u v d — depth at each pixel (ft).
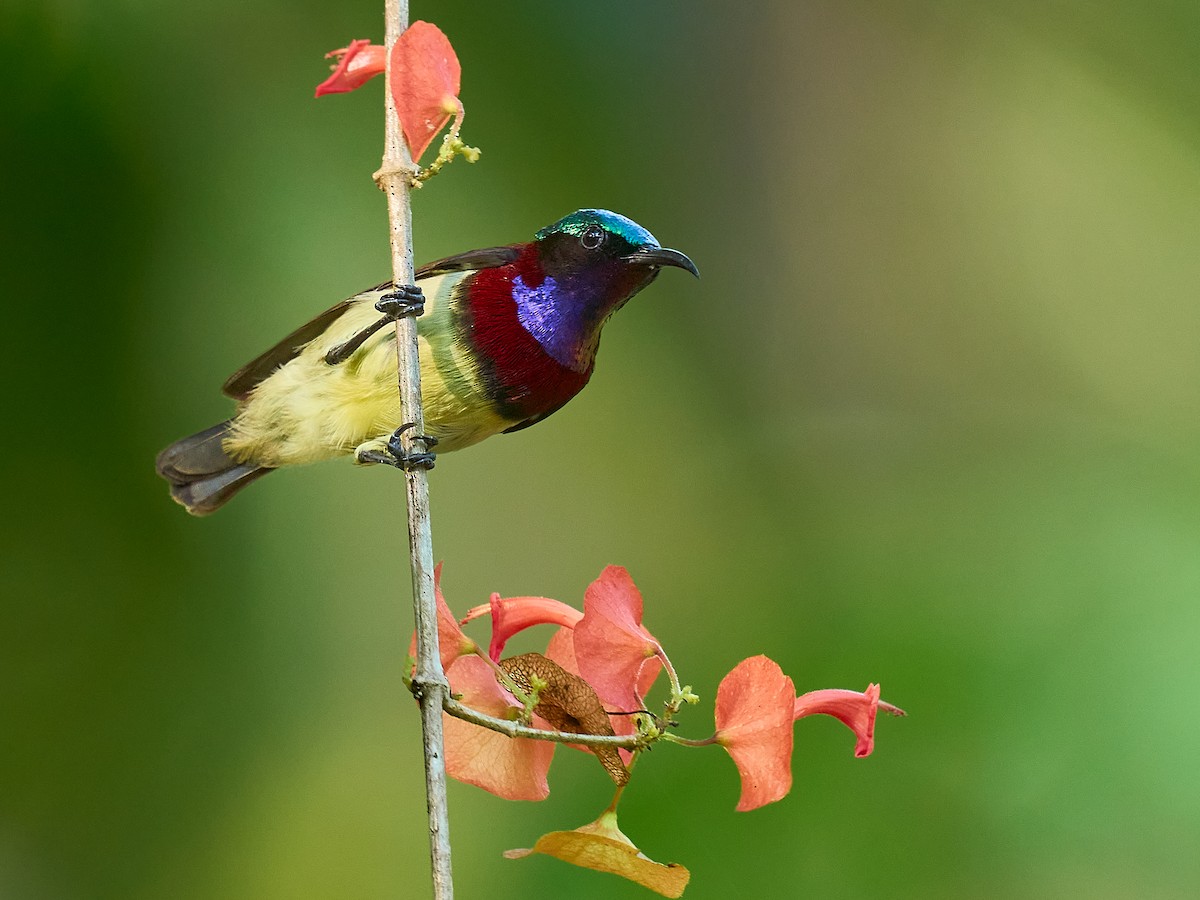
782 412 14.69
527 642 12.92
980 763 10.43
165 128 11.22
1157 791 10.39
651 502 13.51
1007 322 15.23
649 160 14.19
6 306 10.73
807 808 10.40
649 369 14.23
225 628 11.59
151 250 11.14
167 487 11.28
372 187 11.87
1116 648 10.46
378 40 12.14
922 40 15.61
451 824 11.22
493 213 12.30
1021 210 15.49
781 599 10.87
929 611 10.52
